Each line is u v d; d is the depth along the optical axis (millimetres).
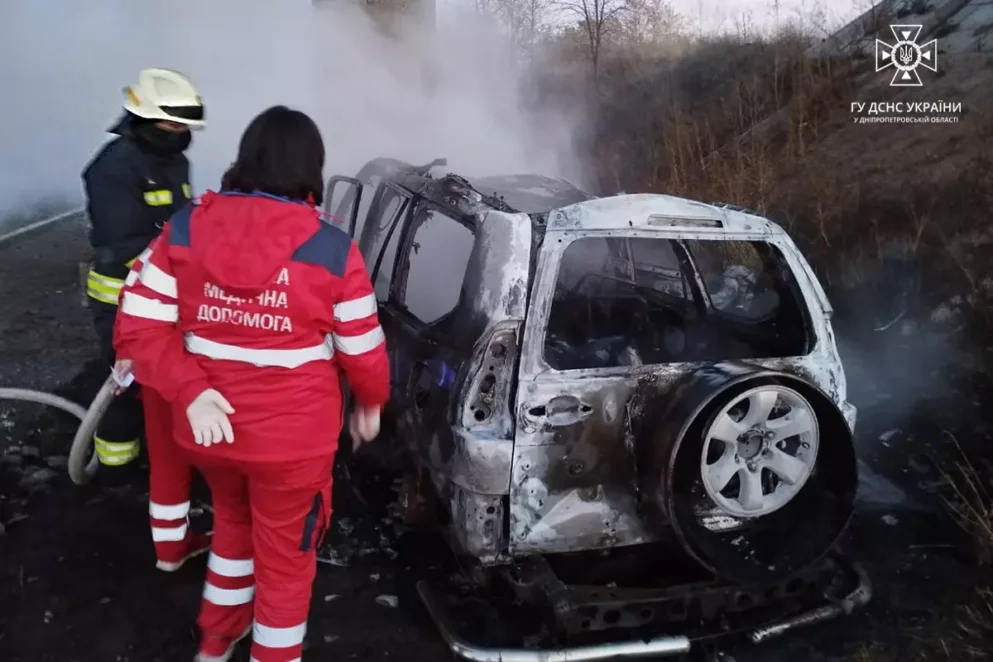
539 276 2701
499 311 2666
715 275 4465
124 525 3359
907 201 5668
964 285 4938
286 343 2162
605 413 2783
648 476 2779
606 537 2848
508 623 2863
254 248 2082
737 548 2988
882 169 6156
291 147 2176
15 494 3525
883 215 5684
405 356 3270
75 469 3502
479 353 2666
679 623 2859
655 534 2898
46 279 6293
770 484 3113
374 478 3785
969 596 3111
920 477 3918
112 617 2809
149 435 2840
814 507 2969
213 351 2166
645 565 3170
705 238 3004
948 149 5980
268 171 2172
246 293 2094
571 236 2756
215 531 2506
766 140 7379
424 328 3205
